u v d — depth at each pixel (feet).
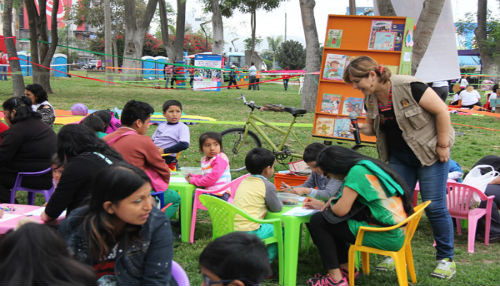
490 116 52.95
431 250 15.67
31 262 5.21
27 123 16.01
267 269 6.23
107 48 88.63
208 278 6.28
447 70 27.45
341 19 21.53
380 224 11.57
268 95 78.89
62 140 10.47
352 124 15.40
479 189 16.20
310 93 50.47
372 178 11.42
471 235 15.69
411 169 13.38
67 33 184.03
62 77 112.06
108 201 7.54
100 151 10.55
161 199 14.29
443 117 12.24
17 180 16.02
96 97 59.93
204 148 15.65
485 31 83.97
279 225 12.51
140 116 13.70
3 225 10.23
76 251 7.90
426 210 13.21
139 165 13.38
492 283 13.06
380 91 12.64
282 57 197.57
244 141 26.71
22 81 49.06
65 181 10.19
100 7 168.04
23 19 161.38
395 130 12.98
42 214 10.56
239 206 13.03
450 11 26.05
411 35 20.98
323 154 11.87
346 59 21.65
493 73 83.71
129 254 7.90
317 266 14.16
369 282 12.92
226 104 58.95
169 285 8.16
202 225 17.46
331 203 12.01
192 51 206.59
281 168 25.77
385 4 24.71
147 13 95.30
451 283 13.01
